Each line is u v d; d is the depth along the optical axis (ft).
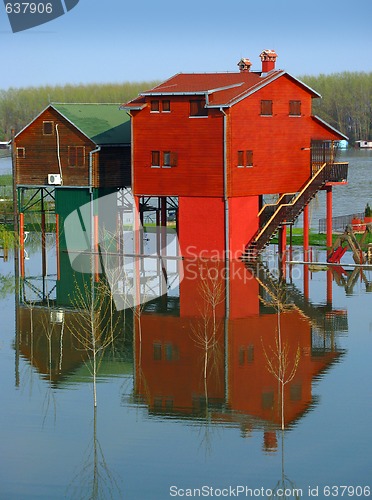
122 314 168.14
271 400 122.11
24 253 233.76
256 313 165.58
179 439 110.93
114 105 246.47
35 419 117.50
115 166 231.91
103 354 142.92
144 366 136.77
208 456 106.42
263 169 217.97
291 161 224.53
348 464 104.42
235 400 122.11
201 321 160.76
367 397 122.11
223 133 208.64
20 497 98.53
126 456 107.04
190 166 213.25
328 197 225.56
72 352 144.56
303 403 120.57
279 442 109.60
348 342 146.30
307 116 227.20
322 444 108.99
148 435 112.27
